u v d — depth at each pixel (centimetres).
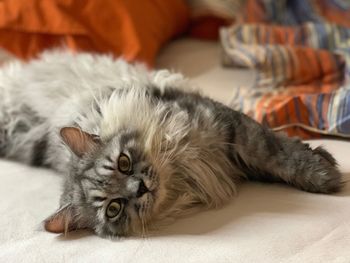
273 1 71
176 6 73
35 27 64
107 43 65
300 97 49
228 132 42
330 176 38
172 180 42
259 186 42
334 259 31
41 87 53
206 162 43
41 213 41
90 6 64
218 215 38
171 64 68
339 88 52
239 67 65
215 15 74
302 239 33
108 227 37
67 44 64
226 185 42
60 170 46
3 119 54
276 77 57
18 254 36
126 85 47
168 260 33
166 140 41
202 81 62
